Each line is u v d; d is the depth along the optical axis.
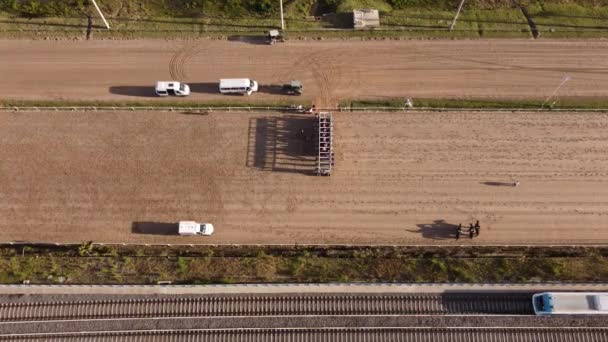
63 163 63.38
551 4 71.69
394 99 66.06
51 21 70.81
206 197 61.69
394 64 68.12
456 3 71.75
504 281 56.06
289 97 66.50
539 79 66.88
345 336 54.97
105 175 62.81
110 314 55.72
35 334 54.91
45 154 63.84
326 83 67.25
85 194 61.81
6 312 55.69
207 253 58.84
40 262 57.91
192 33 70.25
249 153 63.75
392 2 72.19
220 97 66.62
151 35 70.12
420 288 56.03
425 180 62.06
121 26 70.62
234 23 70.88
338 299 56.31
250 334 55.09
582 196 60.97
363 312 55.78
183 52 69.12
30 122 65.44
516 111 65.19
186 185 62.28
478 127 64.50
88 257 58.25
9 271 57.19
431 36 69.50
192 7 71.75
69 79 67.56
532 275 56.53
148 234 60.09
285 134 64.69
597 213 60.22
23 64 68.38
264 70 68.12
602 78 66.88
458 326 55.00
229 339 54.94
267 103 66.25
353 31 69.94
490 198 61.12
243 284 55.97
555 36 69.31
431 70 67.62
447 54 68.44
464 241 59.41
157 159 63.59
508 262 57.44
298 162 63.22
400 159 63.12
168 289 56.22
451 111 65.38
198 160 63.53
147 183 62.38
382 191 61.69
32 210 61.03
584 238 59.25
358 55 68.69
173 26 70.62
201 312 55.88
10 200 61.44
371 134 64.44
